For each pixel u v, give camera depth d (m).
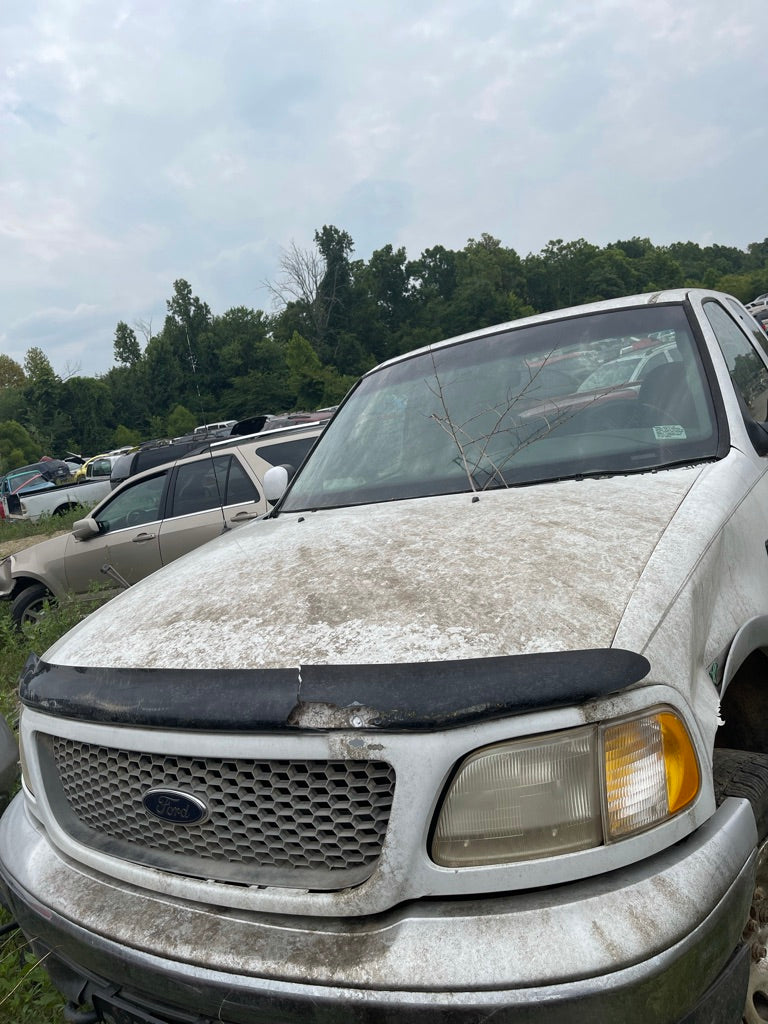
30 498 22.88
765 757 1.89
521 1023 1.28
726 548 2.05
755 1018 1.66
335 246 98.50
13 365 108.56
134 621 2.06
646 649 1.55
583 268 138.38
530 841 1.41
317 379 71.50
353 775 1.49
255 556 2.31
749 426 2.67
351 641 1.63
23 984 2.47
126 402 92.69
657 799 1.46
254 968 1.45
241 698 1.57
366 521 2.46
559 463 2.60
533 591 1.70
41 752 1.99
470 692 1.44
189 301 93.56
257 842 1.58
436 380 3.24
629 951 1.30
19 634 6.90
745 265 185.75
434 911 1.41
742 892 1.47
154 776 1.70
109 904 1.71
